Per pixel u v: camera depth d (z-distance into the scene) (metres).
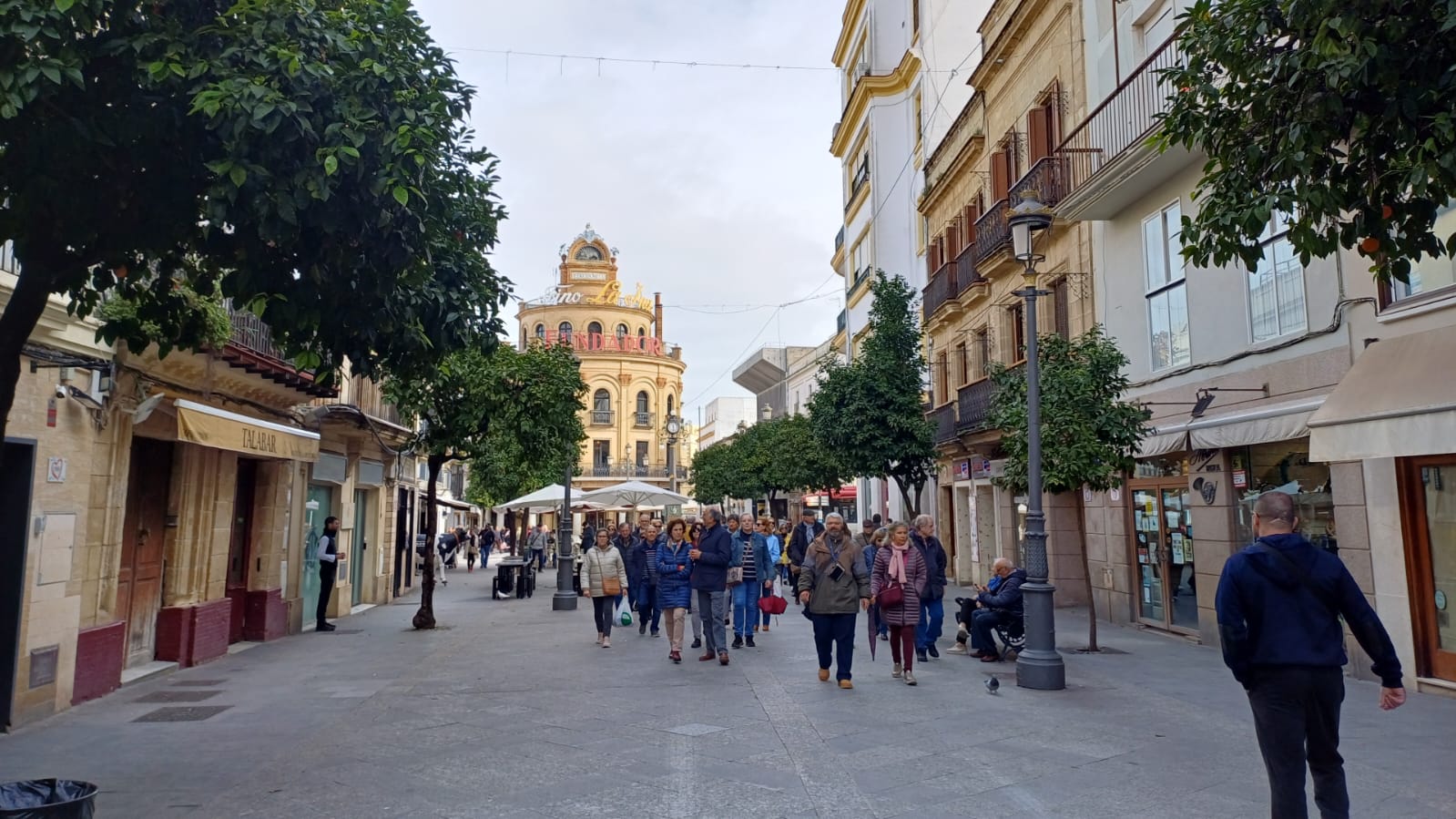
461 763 6.97
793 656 12.57
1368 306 10.02
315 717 8.78
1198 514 13.03
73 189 5.46
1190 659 11.66
